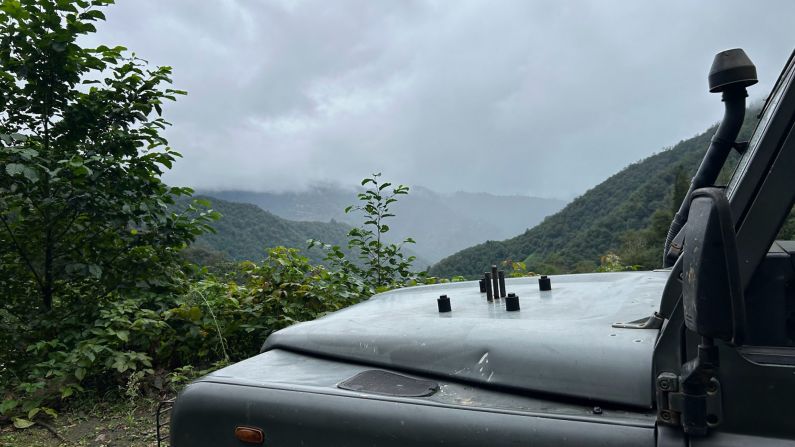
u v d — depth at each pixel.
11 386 5.19
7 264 5.55
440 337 1.93
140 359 5.20
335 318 2.44
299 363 2.12
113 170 5.41
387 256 7.17
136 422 4.74
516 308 2.17
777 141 1.40
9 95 5.47
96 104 5.55
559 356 1.66
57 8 5.35
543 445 1.49
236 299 6.11
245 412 1.88
